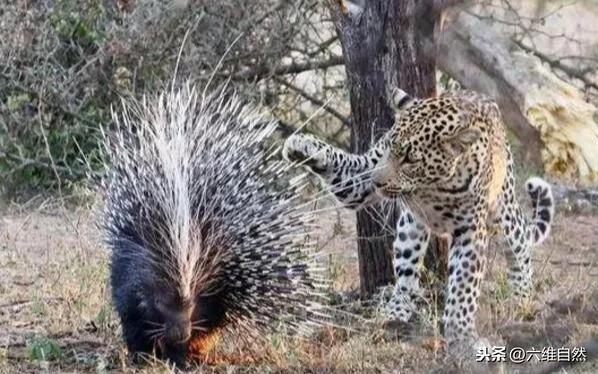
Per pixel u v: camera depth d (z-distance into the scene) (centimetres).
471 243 978
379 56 1095
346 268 1304
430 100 981
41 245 1418
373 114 1108
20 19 1750
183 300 875
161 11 1742
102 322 1056
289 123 1902
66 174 1741
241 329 947
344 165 1009
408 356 950
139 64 1739
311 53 1867
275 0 1802
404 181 962
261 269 930
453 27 1285
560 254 1352
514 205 1084
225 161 916
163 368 910
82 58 1755
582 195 1592
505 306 1055
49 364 947
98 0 1770
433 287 1111
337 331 1027
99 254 1288
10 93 1752
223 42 1758
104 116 1750
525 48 1578
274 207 934
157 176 891
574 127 1652
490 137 999
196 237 881
